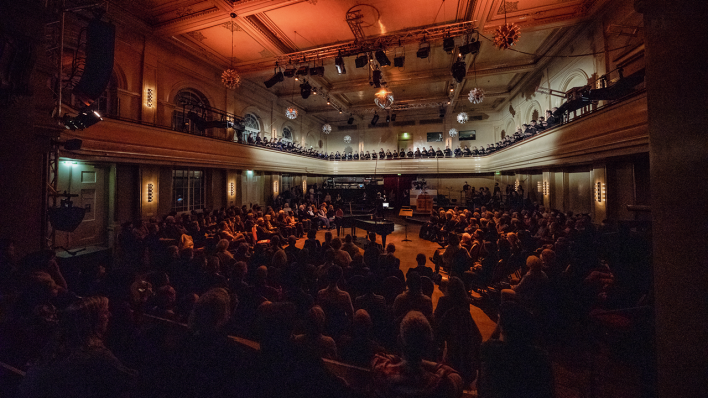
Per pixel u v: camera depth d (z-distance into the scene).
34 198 4.56
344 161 25.88
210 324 2.13
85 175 9.44
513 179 20.25
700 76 1.29
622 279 3.96
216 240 7.78
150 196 11.11
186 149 11.78
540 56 13.69
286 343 1.90
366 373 2.12
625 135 7.16
